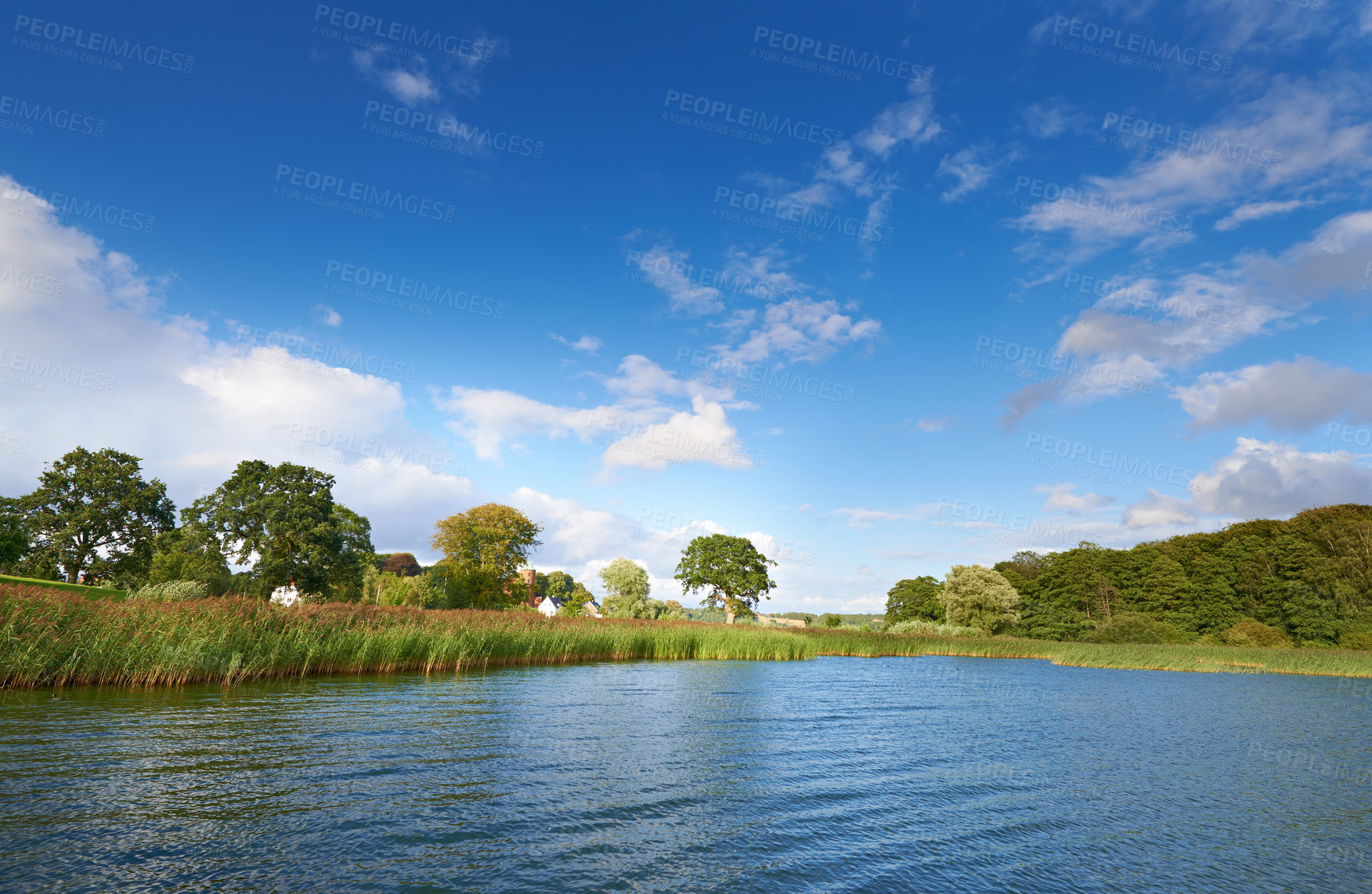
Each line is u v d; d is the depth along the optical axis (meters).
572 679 23.09
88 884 5.80
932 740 14.55
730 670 29.84
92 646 15.79
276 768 9.53
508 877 6.39
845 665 36.66
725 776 10.52
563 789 9.28
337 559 56.88
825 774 11.02
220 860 6.45
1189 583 76.00
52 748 9.95
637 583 63.72
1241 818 9.50
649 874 6.65
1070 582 86.06
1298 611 66.88
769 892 6.39
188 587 30.77
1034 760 12.88
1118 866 7.55
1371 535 68.06
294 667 19.72
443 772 9.78
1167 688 28.69
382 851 6.85
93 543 59.84
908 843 7.94
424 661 23.56
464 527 63.34
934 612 94.81
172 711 13.21
